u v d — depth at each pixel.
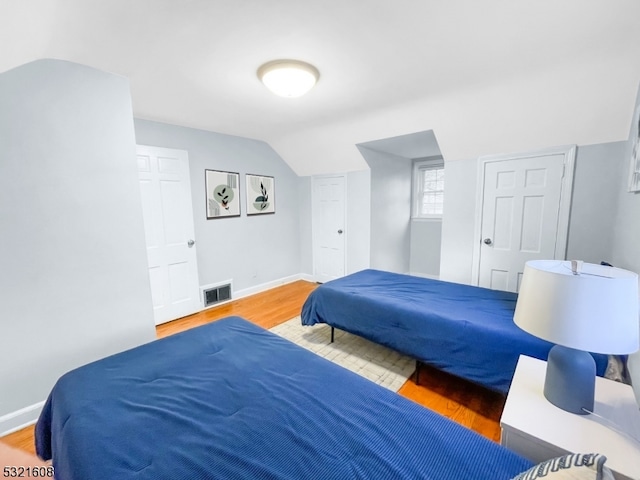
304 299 3.92
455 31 1.49
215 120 3.03
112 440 0.92
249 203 3.98
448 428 0.98
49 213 1.70
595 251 2.50
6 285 1.59
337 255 4.41
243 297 4.00
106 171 1.90
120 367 1.34
